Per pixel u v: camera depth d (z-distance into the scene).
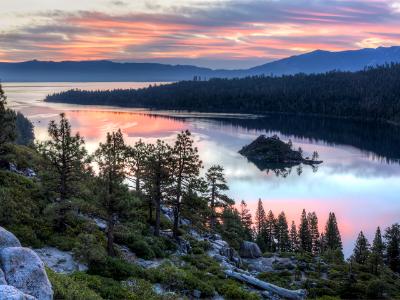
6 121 41.00
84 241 30.69
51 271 22.61
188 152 47.66
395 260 79.94
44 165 35.28
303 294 40.31
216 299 32.28
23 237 31.86
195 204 48.59
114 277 29.95
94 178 35.38
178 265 39.03
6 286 13.05
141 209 54.31
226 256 52.00
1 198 35.16
